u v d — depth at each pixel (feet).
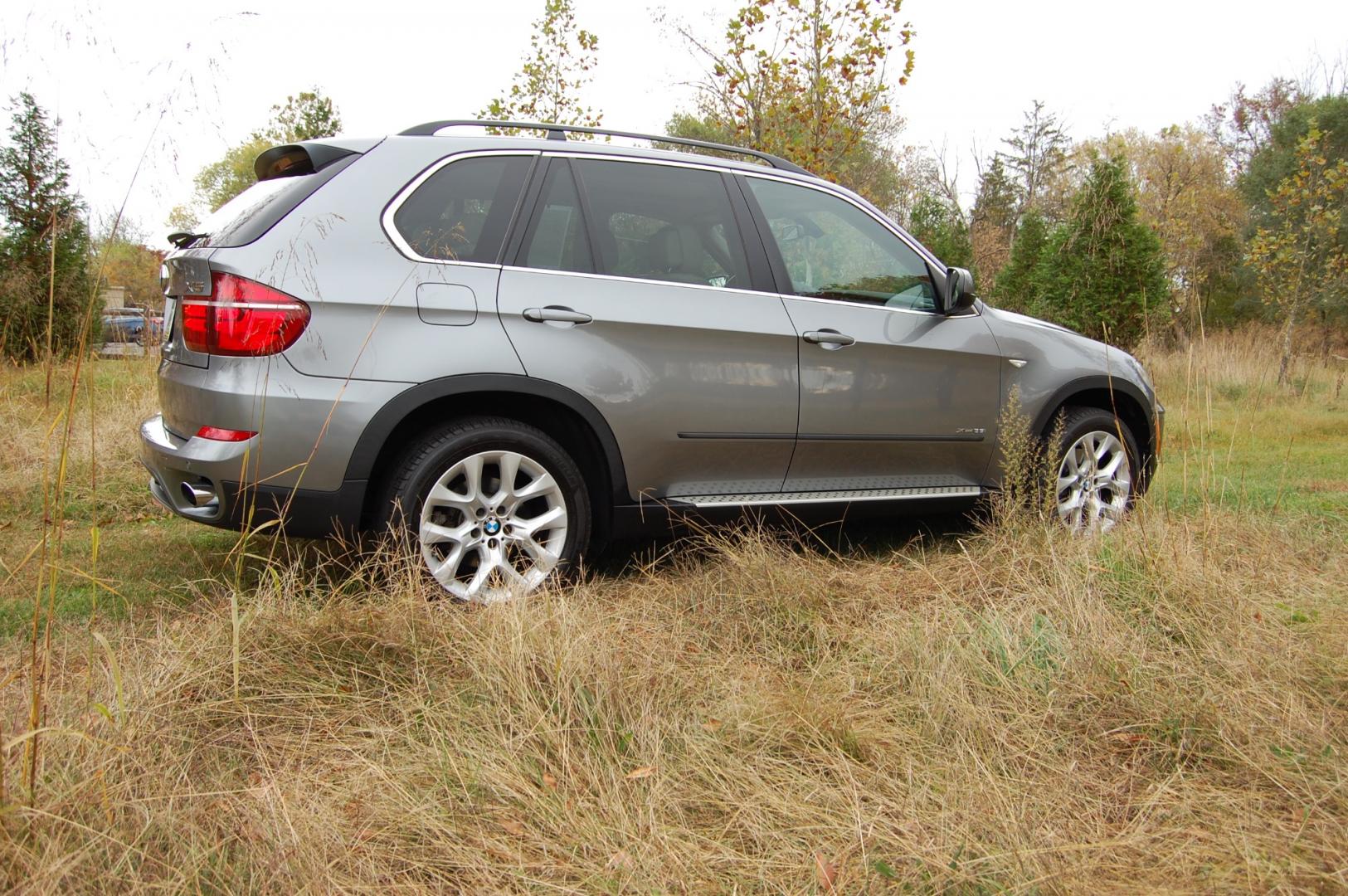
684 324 12.06
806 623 10.64
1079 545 12.03
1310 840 6.73
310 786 7.05
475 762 7.26
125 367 23.50
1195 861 6.49
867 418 13.47
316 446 10.18
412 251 10.89
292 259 10.26
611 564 13.52
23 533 14.64
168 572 12.58
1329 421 31.63
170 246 11.68
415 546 10.69
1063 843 6.64
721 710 8.39
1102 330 38.27
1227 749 7.89
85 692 7.67
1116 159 38.78
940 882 6.13
